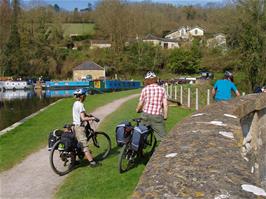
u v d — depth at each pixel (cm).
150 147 1059
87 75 8862
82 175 1000
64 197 862
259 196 288
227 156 384
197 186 302
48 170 1080
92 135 1128
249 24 4309
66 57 9406
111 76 9088
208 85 4459
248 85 4309
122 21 9338
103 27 9881
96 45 10062
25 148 1347
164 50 9325
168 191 295
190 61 8925
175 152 402
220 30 4866
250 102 873
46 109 2598
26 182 990
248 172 338
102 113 2316
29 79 8744
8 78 8650
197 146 423
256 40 4253
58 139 1045
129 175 945
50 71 9144
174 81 6750
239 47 4409
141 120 1009
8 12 9444
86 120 1052
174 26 12631
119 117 2020
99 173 998
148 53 9112
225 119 622
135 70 9069
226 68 5106
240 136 509
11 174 1061
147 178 328
